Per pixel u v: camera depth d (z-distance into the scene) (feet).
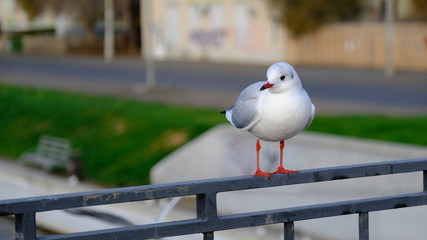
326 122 56.08
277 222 12.87
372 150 41.42
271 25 135.33
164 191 12.08
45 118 80.38
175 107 74.33
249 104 14.14
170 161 54.70
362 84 95.45
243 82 103.45
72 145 69.82
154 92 93.30
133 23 177.88
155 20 160.15
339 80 101.50
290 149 46.09
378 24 117.91
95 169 63.05
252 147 49.32
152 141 63.41
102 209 38.52
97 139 69.31
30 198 11.27
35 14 190.19
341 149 43.14
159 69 129.80
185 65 136.67
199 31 150.82
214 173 52.24
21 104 87.81
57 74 125.39
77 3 183.73
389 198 13.62
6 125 82.53
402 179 40.63
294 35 129.29
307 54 129.59
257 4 137.08
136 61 150.71
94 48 182.09
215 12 146.72
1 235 37.99
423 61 112.57
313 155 44.73
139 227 11.89
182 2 153.28
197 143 53.06
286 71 13.66
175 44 156.46
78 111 78.54
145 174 58.95
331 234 42.91
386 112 67.05
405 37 114.32
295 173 13.17
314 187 44.09
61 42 181.47
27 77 121.08
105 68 135.03
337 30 124.06
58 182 52.85
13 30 191.52
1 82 112.27
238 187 12.73
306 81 101.65
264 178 12.98
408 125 51.29
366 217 13.62
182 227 12.21
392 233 40.29
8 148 75.20
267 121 13.83
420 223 39.22
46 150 68.64
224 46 145.69
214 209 12.44
